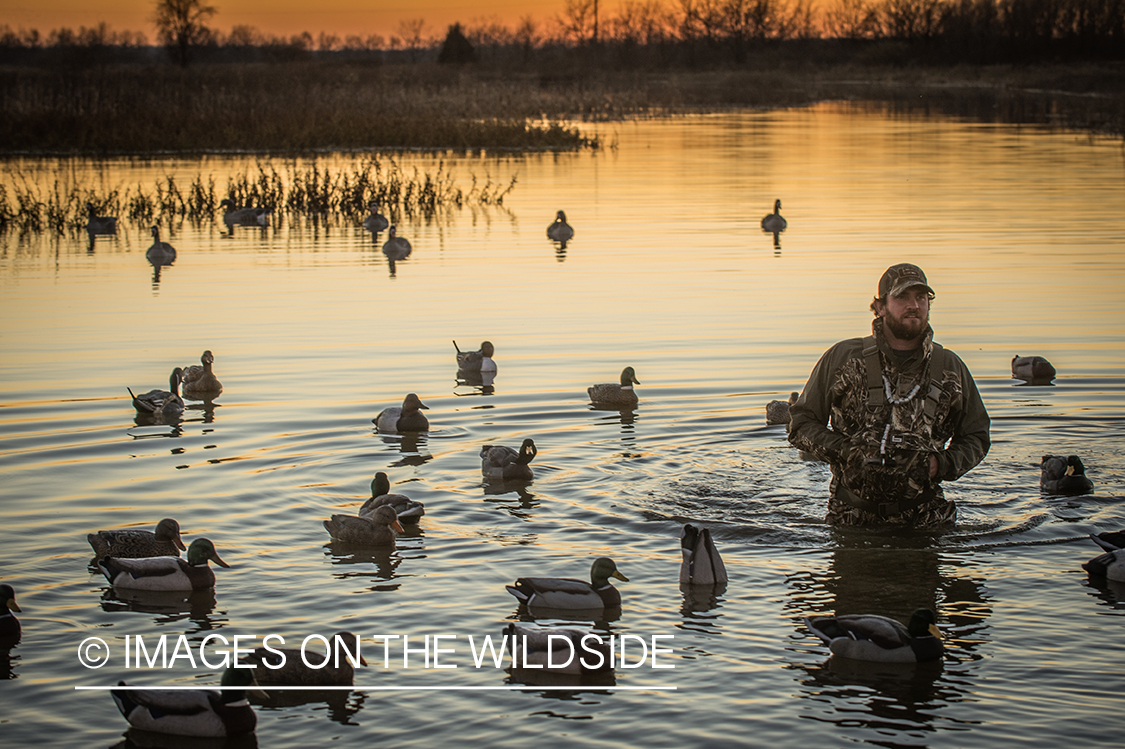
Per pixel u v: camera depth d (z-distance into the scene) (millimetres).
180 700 8773
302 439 16156
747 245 32875
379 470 14898
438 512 13438
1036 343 20844
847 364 12453
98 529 12773
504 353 20953
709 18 168625
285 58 174000
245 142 62656
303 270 30562
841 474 12758
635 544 12461
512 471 14320
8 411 17453
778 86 118438
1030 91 116375
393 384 18969
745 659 9852
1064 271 27453
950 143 64500
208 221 41375
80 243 35969
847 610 10750
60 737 8797
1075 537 12469
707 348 21000
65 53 150875
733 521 13039
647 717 8938
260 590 11320
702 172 52000
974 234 33469
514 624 10031
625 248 32906
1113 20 139625
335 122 64562
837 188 45469
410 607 10938
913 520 12680
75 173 51188
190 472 14703
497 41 181375
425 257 32344
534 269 29922
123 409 17609
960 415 12617
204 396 18312
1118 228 34000
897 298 12000
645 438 16156
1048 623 10398
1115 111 81000
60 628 10508
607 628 10477
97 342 22031
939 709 8945
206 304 25797
